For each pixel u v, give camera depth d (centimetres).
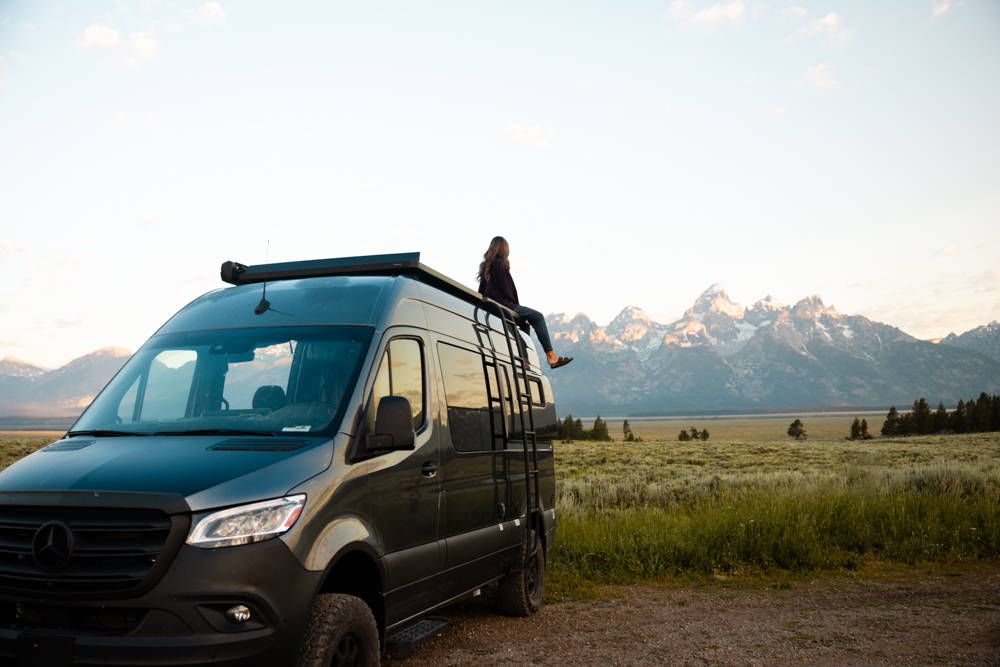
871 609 775
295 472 387
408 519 473
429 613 520
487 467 608
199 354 475
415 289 544
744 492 1898
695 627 704
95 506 349
